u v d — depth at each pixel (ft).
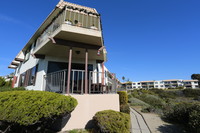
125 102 27.50
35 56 22.70
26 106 8.57
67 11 19.19
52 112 9.41
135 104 40.96
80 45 18.85
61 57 25.31
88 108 15.07
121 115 12.89
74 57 26.53
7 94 9.75
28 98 9.24
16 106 8.49
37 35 29.84
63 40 17.85
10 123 9.27
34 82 25.12
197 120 13.82
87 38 17.78
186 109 18.45
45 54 23.54
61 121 13.19
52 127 13.84
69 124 13.52
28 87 27.66
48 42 18.31
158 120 20.30
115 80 21.98
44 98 9.68
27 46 35.94
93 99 15.78
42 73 22.82
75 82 24.50
